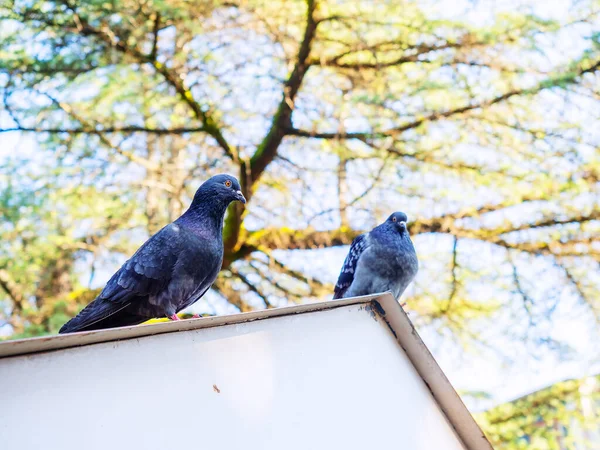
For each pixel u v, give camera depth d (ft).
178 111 30.91
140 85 28.50
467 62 30.48
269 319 10.40
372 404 11.07
